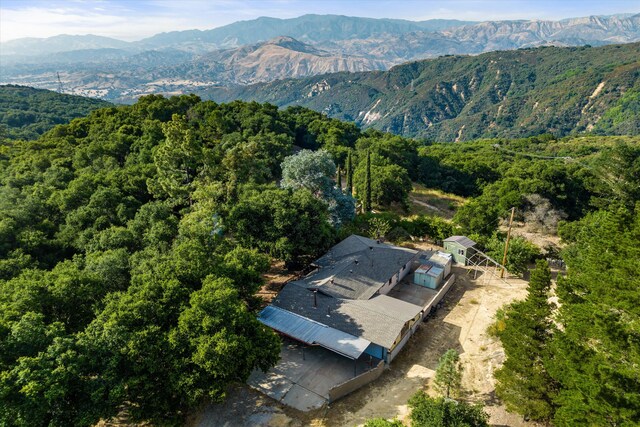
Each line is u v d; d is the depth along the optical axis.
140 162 69.81
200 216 44.81
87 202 53.81
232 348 25.88
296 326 35.88
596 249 37.22
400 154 116.50
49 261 44.72
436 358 35.81
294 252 47.19
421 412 25.16
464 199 101.44
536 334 26.83
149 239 43.00
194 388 25.75
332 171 61.16
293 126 126.69
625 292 27.00
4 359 23.25
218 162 60.56
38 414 21.78
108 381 24.20
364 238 54.34
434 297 43.66
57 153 78.69
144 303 28.11
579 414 22.47
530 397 26.34
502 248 51.94
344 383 31.02
